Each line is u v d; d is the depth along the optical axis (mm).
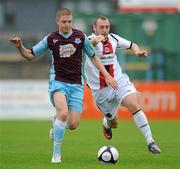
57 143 34188
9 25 148750
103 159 34125
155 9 87250
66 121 33875
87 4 148875
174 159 36688
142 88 76438
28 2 148000
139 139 50469
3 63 104938
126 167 32750
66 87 34594
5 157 37969
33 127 64625
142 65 84812
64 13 34125
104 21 37031
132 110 36000
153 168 32500
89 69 38469
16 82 77938
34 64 104812
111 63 37750
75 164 34000
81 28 86875
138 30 86750
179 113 76688
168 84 76688
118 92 36812
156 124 67875
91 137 52125
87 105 76438
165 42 86625
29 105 77938
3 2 149500
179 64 85875
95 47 37594
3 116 78000
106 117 40094
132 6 87500
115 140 49469
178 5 87000
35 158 37375
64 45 34594
